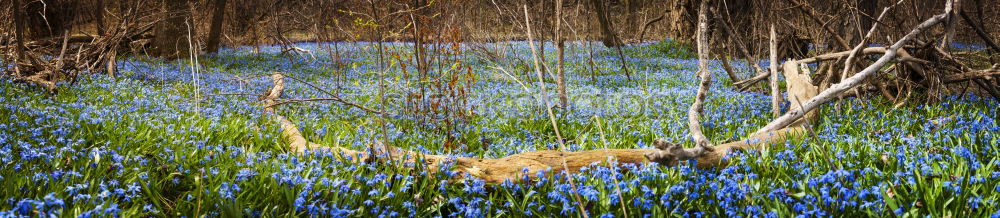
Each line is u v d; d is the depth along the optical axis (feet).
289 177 14.15
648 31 81.46
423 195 14.78
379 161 16.65
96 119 20.40
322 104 28.89
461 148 21.57
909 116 24.11
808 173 14.98
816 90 24.49
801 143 18.97
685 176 14.92
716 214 12.85
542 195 14.53
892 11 28.81
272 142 20.90
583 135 23.63
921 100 27.35
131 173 14.98
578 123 25.84
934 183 14.26
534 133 24.29
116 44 38.88
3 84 29.76
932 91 26.73
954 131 19.33
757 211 12.34
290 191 13.58
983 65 33.24
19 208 11.07
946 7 26.13
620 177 15.20
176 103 27.99
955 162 16.05
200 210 12.99
